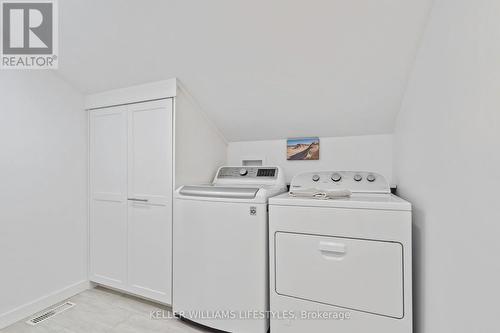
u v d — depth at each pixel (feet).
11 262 5.61
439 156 3.21
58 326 5.47
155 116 6.20
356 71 4.88
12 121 5.65
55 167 6.50
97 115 7.15
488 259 2.09
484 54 2.14
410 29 3.91
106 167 6.98
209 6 4.11
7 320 5.50
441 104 3.16
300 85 5.48
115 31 4.96
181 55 5.26
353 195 5.40
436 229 3.31
